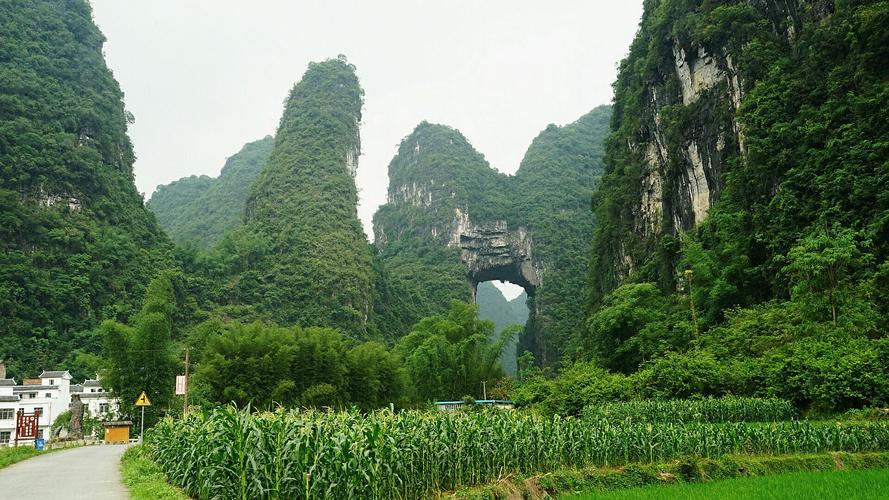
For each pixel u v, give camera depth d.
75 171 78.31
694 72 50.38
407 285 119.81
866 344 23.41
